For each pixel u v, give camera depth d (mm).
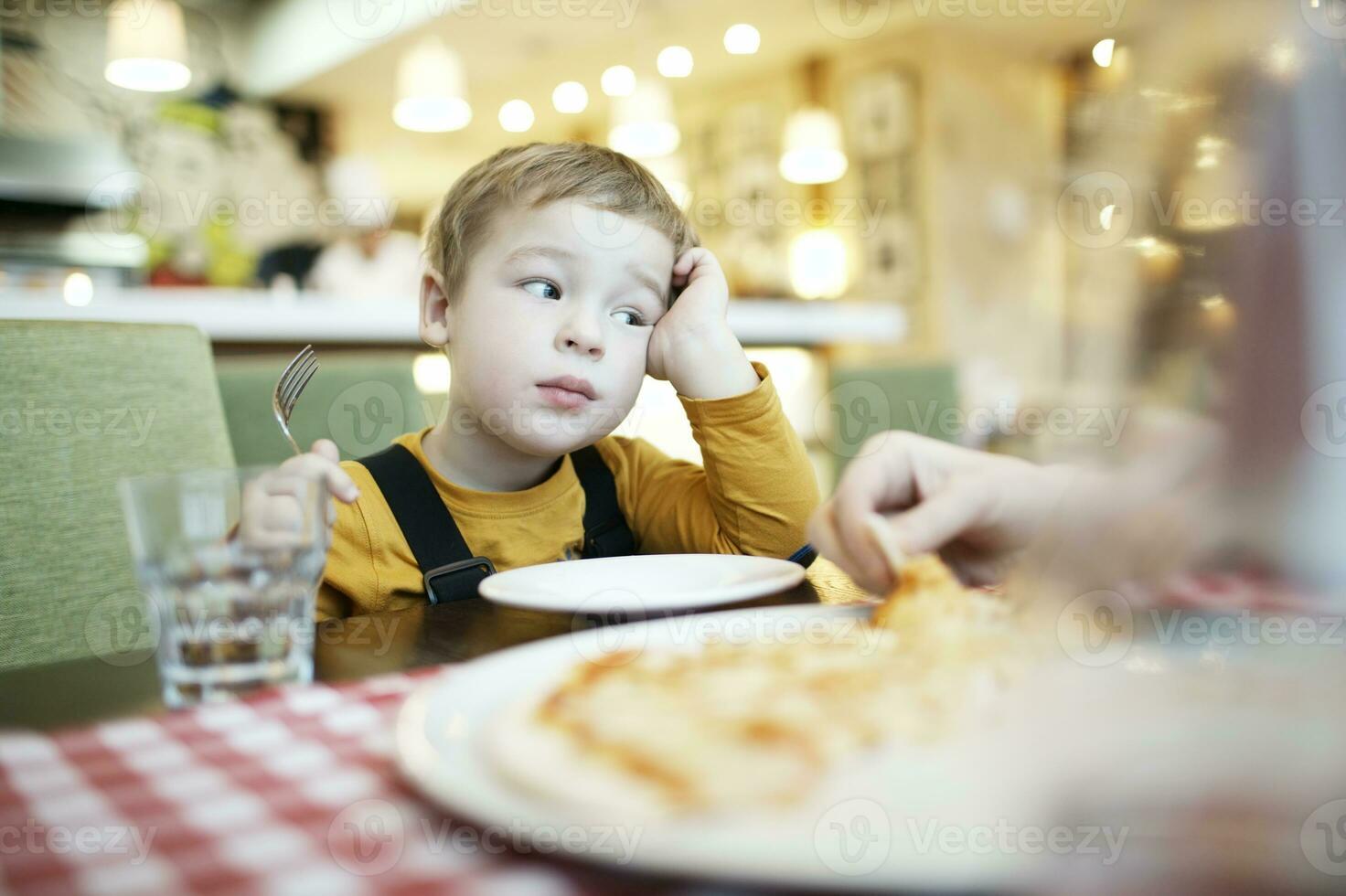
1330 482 210
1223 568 220
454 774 281
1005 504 504
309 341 2035
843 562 541
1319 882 202
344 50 5609
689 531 1066
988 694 276
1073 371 242
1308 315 208
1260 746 209
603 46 5660
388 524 951
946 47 5016
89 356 910
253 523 432
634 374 997
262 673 427
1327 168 208
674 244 1042
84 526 873
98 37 5277
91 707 404
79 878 247
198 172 5836
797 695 315
